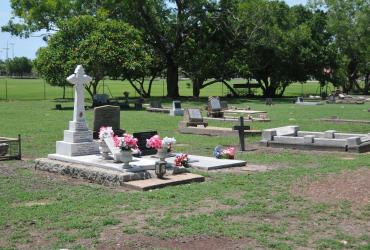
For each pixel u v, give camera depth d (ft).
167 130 84.33
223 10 190.90
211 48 188.03
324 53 215.51
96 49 136.77
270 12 189.98
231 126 89.15
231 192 36.01
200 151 60.08
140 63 144.87
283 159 53.42
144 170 40.96
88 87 154.51
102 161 43.62
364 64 236.22
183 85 357.41
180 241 24.91
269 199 33.76
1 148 53.83
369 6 225.15
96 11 176.55
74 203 33.01
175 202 32.83
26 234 26.21
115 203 32.81
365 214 29.78
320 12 239.91
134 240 25.08
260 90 266.36
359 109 134.82
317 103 157.69
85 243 24.70
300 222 28.35
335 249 23.84
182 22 183.62
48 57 139.44
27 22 185.47
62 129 83.82
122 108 137.90
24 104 151.64
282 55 201.16
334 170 44.75
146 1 177.58
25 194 36.27
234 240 25.05
